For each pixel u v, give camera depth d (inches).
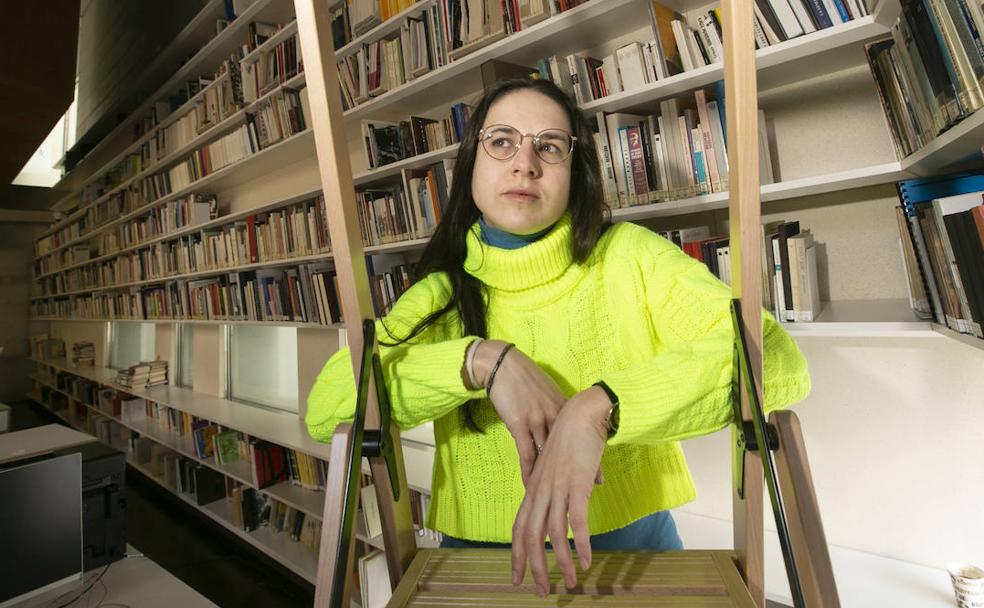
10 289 354.9
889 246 58.1
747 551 19.3
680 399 20.9
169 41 154.9
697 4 65.7
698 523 69.5
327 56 18.4
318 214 106.7
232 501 134.1
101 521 66.6
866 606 51.6
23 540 54.6
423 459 95.6
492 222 31.1
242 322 138.1
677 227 72.2
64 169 303.3
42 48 138.5
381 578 66.2
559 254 30.3
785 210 64.3
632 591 18.8
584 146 32.0
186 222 163.5
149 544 141.3
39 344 333.4
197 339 186.5
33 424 280.7
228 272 147.3
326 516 17.3
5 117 173.0
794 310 53.5
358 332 19.2
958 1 32.3
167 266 180.4
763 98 64.7
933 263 43.0
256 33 121.3
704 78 56.2
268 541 121.5
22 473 55.0
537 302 31.2
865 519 63.2
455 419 31.2
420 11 82.0
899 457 60.9
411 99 90.6
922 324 45.3
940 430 58.4
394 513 21.4
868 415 62.6
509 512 29.2
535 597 18.9
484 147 30.4
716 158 57.3
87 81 240.8
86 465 65.6
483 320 32.2
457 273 33.3
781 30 52.7
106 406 222.4
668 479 31.0
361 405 18.6
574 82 67.3
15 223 357.1
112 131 214.7
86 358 278.7
